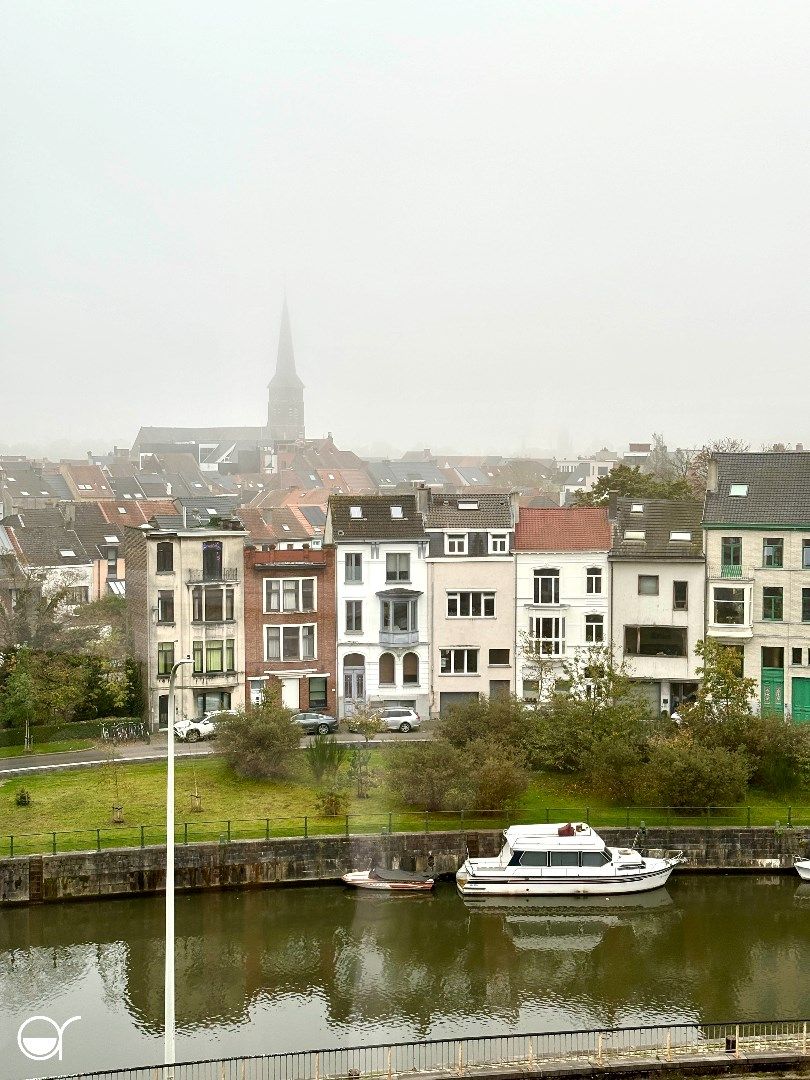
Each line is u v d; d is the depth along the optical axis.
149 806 50.88
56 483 149.12
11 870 44.09
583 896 46.34
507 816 50.88
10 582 80.12
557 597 67.25
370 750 59.66
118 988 38.84
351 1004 37.69
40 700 60.97
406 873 47.19
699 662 65.06
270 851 46.84
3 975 39.75
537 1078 30.97
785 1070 31.77
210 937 43.03
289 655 67.06
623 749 52.44
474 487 194.62
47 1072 32.81
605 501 88.44
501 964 41.03
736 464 67.50
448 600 67.81
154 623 64.38
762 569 63.81
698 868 49.00
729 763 51.50
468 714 58.00
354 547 67.31
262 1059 32.44
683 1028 35.03
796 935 43.72
